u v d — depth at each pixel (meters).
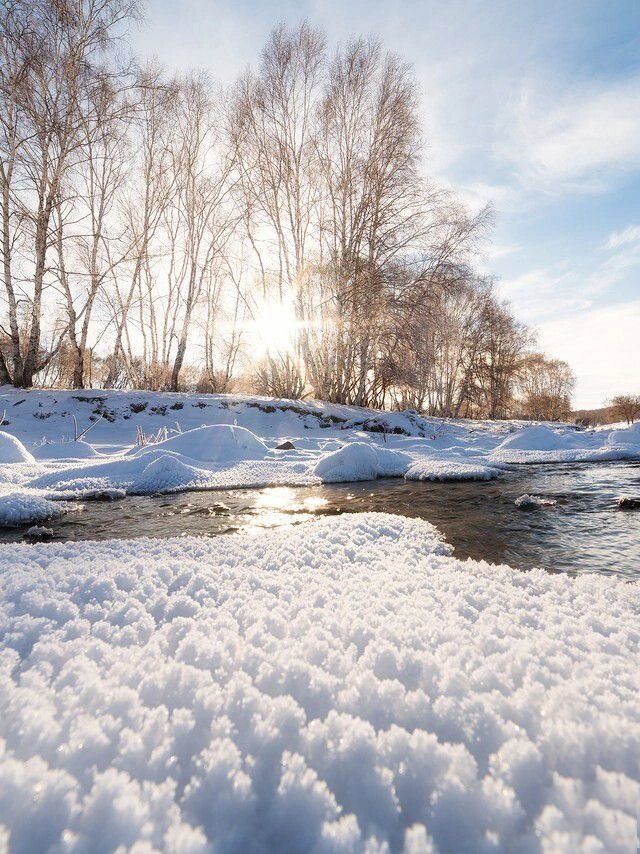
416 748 0.95
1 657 1.31
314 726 1.02
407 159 16.25
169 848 0.73
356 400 19.31
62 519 4.84
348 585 2.15
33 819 0.77
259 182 17.77
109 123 15.35
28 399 13.56
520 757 0.92
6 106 13.37
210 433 9.38
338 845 0.75
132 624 1.60
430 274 17.30
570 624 1.63
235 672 1.25
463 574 2.38
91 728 0.99
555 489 6.37
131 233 17.50
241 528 4.40
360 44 16.66
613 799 0.81
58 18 13.64
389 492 6.45
